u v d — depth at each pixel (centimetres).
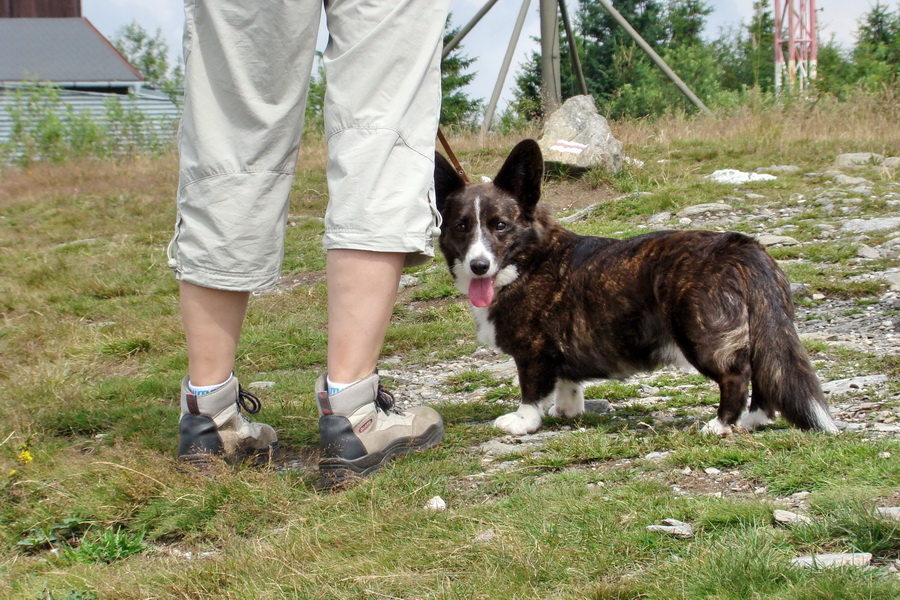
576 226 872
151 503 288
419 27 264
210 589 216
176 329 645
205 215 275
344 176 261
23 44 3139
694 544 204
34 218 1232
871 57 2416
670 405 394
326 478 288
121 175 1530
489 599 190
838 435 288
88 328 680
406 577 204
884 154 1104
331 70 263
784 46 2834
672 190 963
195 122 272
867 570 179
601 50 3023
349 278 268
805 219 816
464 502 265
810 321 531
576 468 294
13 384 513
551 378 382
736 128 1368
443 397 453
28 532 286
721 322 322
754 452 274
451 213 404
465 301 673
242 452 316
